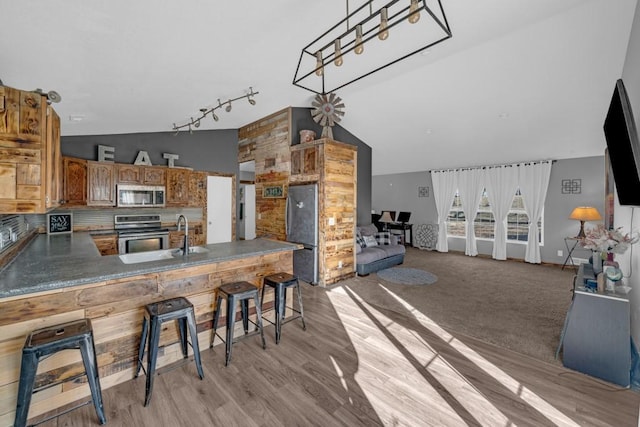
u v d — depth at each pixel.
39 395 1.68
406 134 5.68
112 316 1.96
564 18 2.70
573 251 5.64
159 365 2.18
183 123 4.58
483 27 2.76
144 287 2.11
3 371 1.58
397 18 2.38
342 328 2.88
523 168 6.11
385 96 4.59
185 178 5.25
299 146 4.63
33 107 1.70
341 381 2.02
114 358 1.97
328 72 3.45
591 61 3.15
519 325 2.99
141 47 1.91
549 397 1.88
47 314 1.72
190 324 1.98
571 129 4.51
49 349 1.43
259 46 2.28
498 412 1.74
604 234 2.38
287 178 4.86
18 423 1.38
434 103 4.50
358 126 5.68
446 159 6.65
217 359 2.29
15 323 1.62
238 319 2.72
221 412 1.71
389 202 8.77
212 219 5.76
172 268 2.13
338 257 4.53
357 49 1.77
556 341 2.65
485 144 5.51
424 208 8.00
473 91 4.05
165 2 1.51
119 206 4.43
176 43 1.96
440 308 3.46
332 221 4.39
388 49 2.97
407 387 1.97
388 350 2.46
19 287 1.56
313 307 3.47
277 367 2.18
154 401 1.80
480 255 6.94
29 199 1.69
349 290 4.14
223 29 1.91
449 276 4.96
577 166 5.59
